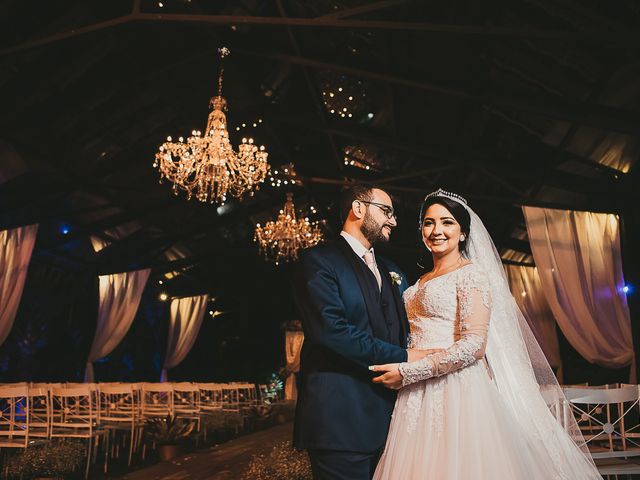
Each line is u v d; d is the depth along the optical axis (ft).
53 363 38.22
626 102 19.49
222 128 24.13
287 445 17.04
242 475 18.34
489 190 33.35
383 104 30.68
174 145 24.66
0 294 28.68
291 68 28.40
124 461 22.18
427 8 18.30
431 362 6.73
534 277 34.96
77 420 21.24
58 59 23.03
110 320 39.91
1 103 23.65
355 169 34.45
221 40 21.22
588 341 24.23
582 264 24.75
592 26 16.79
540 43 19.89
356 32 24.95
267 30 23.04
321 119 26.37
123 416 25.59
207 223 40.40
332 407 6.63
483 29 14.26
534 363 8.68
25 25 21.16
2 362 34.68
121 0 21.99
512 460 6.65
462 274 7.32
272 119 26.99
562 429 7.72
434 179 34.63
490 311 7.20
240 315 61.52
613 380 28.07
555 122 22.71
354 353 6.54
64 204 33.45
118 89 25.61
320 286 6.77
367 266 7.25
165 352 51.21
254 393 42.70
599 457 11.18
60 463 16.97
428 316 7.49
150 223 40.27
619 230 23.32
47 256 36.32
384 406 6.96
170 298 51.88
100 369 44.42
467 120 24.25
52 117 25.45
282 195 39.47
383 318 7.11
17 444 17.02
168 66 23.85
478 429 6.73
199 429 27.12
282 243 37.01
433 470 6.60
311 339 6.72
